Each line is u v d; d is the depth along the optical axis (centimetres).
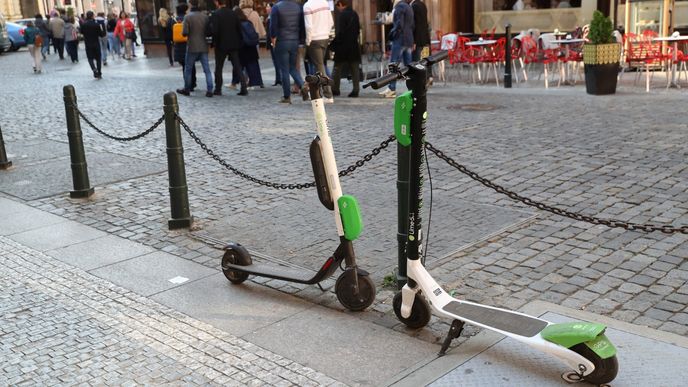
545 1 2000
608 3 1883
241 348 422
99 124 1205
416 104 398
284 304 485
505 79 1440
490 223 618
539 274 507
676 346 386
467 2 2125
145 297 505
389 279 506
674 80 1345
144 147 1019
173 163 640
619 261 523
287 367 397
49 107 1455
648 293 466
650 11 1550
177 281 534
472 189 725
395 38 1412
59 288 527
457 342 414
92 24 1936
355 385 374
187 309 482
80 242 631
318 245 590
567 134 958
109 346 430
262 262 556
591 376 349
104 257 591
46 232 664
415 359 398
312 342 426
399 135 420
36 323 466
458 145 922
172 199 648
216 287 520
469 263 532
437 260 539
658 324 421
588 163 802
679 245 548
